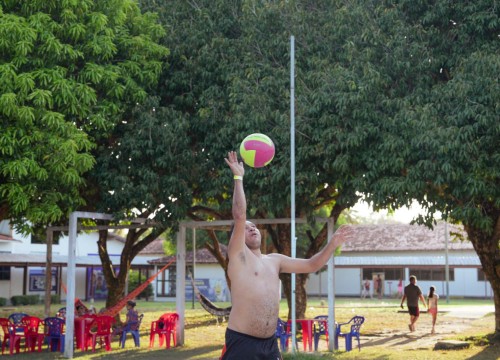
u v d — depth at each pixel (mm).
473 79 13211
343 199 14734
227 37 16922
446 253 44844
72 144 13297
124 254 21344
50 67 13930
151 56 16094
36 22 13641
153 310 34625
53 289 45281
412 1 14906
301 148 14305
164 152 15516
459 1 14305
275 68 15430
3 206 15234
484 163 12930
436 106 13484
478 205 13492
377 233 56156
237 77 15211
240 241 5582
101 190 16391
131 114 15875
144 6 17641
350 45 14320
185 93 16547
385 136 13539
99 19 14617
